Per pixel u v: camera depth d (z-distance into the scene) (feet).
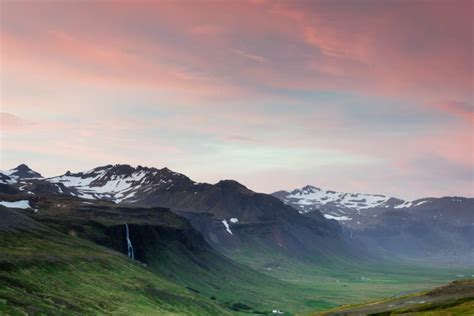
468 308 542.98
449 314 524.93
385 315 596.70
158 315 609.83
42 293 543.39
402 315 545.44
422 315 533.55
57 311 483.92
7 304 446.60
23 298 485.97
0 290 485.56
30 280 573.33
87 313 529.04
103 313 549.95
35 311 453.99
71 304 541.75
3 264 576.61
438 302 602.85
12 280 542.57
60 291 582.76
